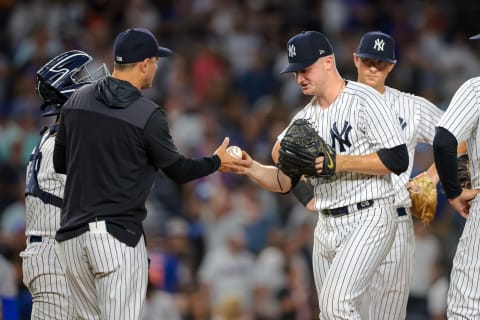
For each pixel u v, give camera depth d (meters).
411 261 16.61
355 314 14.61
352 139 14.89
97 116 14.05
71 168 14.29
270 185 15.94
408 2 38.75
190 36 40.03
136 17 40.53
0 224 31.12
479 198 14.35
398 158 14.58
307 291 27.44
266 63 38.25
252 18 40.06
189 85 38.00
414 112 17.08
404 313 16.69
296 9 39.91
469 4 38.12
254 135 34.56
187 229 29.95
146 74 14.55
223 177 31.59
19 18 41.12
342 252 14.75
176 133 35.28
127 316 14.10
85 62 16.12
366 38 16.75
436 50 37.12
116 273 14.00
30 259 15.94
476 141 14.44
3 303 19.70
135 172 14.08
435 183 16.77
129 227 14.09
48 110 16.61
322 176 14.58
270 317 27.61
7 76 38.97
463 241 14.44
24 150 34.56
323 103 15.28
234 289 27.94
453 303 14.44
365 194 14.88
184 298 27.47
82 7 41.19
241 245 28.47
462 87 14.44
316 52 14.92
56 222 15.81
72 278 14.52
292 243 28.55
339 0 39.16
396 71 36.12
